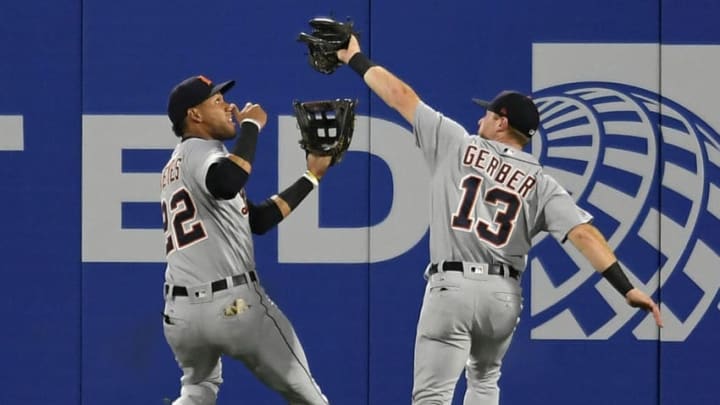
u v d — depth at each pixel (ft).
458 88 84.43
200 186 61.05
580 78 84.23
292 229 84.53
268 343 62.28
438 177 63.98
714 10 83.97
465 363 64.03
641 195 84.38
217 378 65.87
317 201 84.58
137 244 84.74
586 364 84.12
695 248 84.17
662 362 83.97
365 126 84.69
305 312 84.58
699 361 84.02
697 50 84.02
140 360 84.74
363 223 84.64
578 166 84.53
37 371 84.74
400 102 64.49
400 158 84.48
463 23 84.43
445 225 63.16
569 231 62.54
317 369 84.64
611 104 84.38
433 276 63.46
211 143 62.69
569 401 84.07
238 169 60.08
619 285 61.62
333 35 65.46
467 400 67.05
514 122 64.75
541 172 63.72
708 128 84.07
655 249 84.23
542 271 84.07
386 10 84.48
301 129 67.15
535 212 63.57
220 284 61.36
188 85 63.93
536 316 84.17
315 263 84.58
